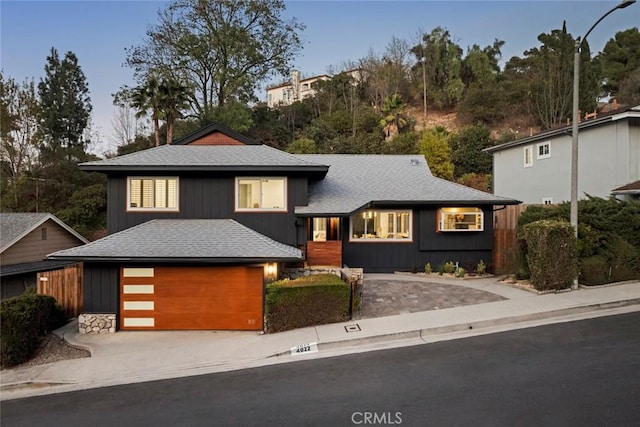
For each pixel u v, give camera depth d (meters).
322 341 7.90
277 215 13.73
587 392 5.25
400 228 15.89
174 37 31.30
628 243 11.86
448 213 15.60
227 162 13.52
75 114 42.44
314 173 13.88
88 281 10.07
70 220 26.50
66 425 5.30
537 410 4.80
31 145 27.78
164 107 29.88
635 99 36.88
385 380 6.00
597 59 44.19
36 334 8.73
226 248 10.38
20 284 16.44
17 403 6.28
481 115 41.59
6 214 18.45
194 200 13.62
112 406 5.82
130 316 10.10
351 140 34.16
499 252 15.32
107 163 13.05
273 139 36.78
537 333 7.95
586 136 18.09
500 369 6.18
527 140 21.80
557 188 19.91
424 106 46.78
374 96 46.91
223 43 32.44
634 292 10.44
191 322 10.09
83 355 8.53
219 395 5.92
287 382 6.22
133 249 10.23
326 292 9.28
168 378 6.90
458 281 13.70
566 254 11.02
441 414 4.81
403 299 11.04
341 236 14.97
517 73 47.91
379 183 16.66
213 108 32.41
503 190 24.50
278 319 9.16
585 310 9.38
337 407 5.18
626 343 7.12
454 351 7.15
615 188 16.42
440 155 29.98
